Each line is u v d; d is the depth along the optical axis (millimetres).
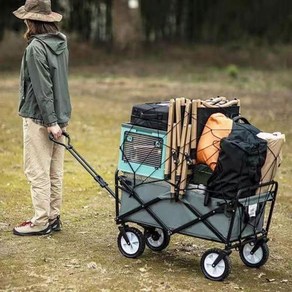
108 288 7793
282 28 37469
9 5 36094
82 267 8406
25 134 9242
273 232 10203
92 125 19500
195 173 8094
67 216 10586
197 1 37281
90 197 11820
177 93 25641
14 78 29656
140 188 8375
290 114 21328
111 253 8922
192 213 8055
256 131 8133
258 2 37500
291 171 14352
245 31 37656
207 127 7965
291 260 8977
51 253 8867
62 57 9148
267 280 8195
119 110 22016
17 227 9578
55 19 9039
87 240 9438
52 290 7707
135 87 27406
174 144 7984
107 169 14164
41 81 8812
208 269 8125
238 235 8016
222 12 37594
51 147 9344
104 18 37062
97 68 33000
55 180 9633
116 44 36781
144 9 37125
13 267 8375
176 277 8164
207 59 34969
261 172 8047
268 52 35781
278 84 28422
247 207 7953
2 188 12250
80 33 37156
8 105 21781
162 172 8125
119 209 8836
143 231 9625
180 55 35656
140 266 8477
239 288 7898
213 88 27156
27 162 9320
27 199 11562
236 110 8578
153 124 8117
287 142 17203
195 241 9539
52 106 8914
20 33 36812
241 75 30922
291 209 11500
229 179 7738
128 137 8336
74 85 27703
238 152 7629
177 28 37688
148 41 37281
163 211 8273
